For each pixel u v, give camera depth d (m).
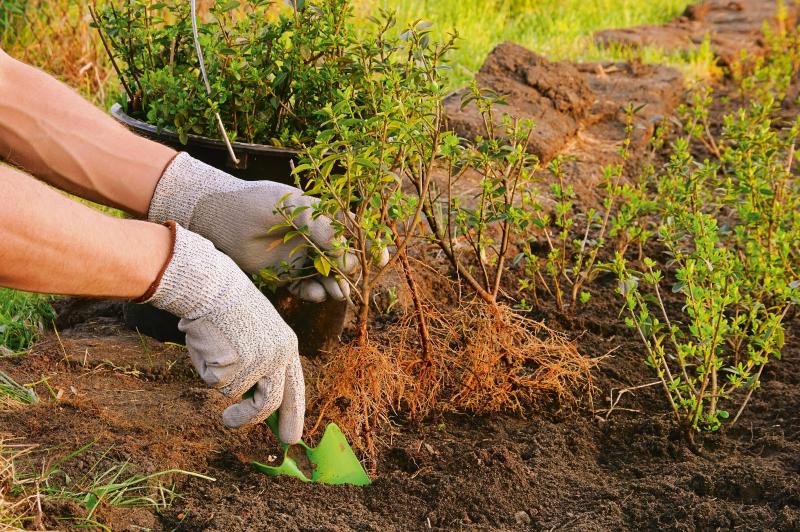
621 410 2.82
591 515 2.23
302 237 2.39
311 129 2.77
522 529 2.20
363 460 2.44
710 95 6.89
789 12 9.29
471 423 2.72
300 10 2.84
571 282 3.51
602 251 4.03
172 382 2.78
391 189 2.61
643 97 6.11
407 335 2.96
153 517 2.11
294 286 2.48
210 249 1.97
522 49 5.72
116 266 1.81
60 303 3.27
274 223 2.32
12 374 2.66
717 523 2.17
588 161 5.06
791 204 3.56
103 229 1.80
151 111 2.82
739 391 2.95
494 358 2.70
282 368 2.06
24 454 2.23
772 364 3.13
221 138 2.78
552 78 5.53
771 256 3.34
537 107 5.29
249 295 2.00
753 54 7.70
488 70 5.57
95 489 2.12
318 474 2.34
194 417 2.53
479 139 2.84
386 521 2.19
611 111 5.73
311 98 2.87
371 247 2.39
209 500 2.20
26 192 1.70
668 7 9.38
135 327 3.04
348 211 2.29
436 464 2.45
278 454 2.43
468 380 2.73
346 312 3.07
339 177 2.35
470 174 4.57
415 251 3.65
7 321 3.03
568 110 5.45
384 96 2.40
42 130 2.29
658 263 3.97
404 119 2.28
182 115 2.81
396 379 2.63
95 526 2.02
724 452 2.59
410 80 2.47
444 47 2.62
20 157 2.31
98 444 2.30
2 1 5.17
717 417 2.74
